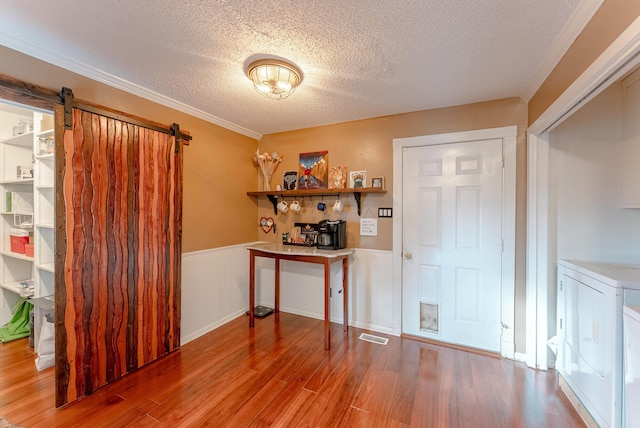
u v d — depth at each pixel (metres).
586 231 2.04
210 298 2.87
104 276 1.93
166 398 1.82
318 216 3.17
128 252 2.08
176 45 1.64
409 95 2.31
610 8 1.16
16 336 2.64
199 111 2.67
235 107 2.59
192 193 2.67
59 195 1.70
